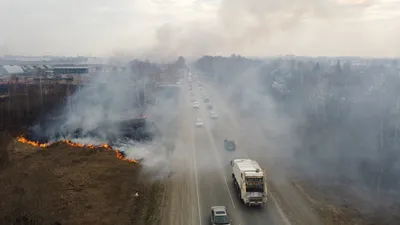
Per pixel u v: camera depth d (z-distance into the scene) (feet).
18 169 99.40
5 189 85.05
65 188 86.22
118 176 95.50
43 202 78.23
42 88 206.18
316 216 76.07
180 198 85.30
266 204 82.02
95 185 88.74
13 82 246.68
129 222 73.05
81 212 75.05
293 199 84.94
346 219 74.90
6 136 124.98
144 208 79.97
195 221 74.02
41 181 89.71
